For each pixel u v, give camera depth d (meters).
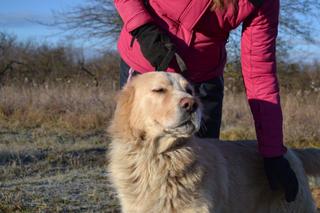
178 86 3.71
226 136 11.53
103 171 8.03
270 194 4.31
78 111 13.64
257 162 4.32
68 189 6.83
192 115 3.54
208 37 4.01
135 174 3.73
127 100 3.85
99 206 6.07
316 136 10.89
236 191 4.06
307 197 4.46
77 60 26.03
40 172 7.90
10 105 14.11
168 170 3.63
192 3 3.85
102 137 11.73
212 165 3.82
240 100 14.73
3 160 8.59
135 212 3.72
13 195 6.41
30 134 11.87
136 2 3.83
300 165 4.52
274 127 4.16
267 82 4.16
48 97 14.42
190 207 3.62
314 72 22.02
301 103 13.23
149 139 3.69
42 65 26.14
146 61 4.04
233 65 19.45
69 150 9.70
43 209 5.91
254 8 3.90
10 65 25.73
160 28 3.90
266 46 4.10
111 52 24.09
